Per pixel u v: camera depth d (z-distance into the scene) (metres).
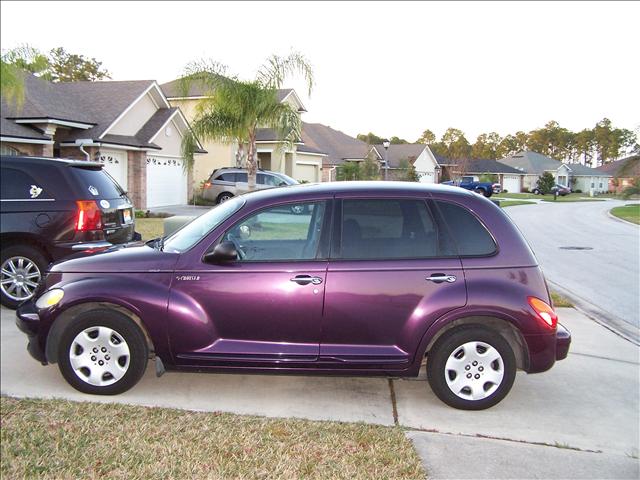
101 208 7.42
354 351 4.47
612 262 11.55
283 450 3.78
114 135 22.02
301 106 36.34
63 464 3.55
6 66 6.95
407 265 4.46
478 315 4.39
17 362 5.45
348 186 4.80
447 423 4.30
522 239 4.60
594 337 6.58
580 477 3.55
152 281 4.58
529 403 4.71
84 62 44.31
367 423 4.25
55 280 4.76
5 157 7.26
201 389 4.89
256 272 4.50
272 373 4.55
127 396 4.68
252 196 4.92
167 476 3.45
